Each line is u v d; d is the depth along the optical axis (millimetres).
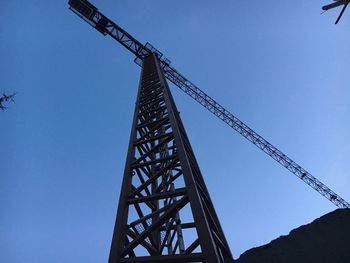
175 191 7434
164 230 10203
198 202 6355
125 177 9531
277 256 4715
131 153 11227
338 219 4746
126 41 42344
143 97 19750
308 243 4598
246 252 5363
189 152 11211
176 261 5691
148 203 10539
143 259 6016
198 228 5832
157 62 27547
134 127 14016
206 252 5340
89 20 40906
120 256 6543
